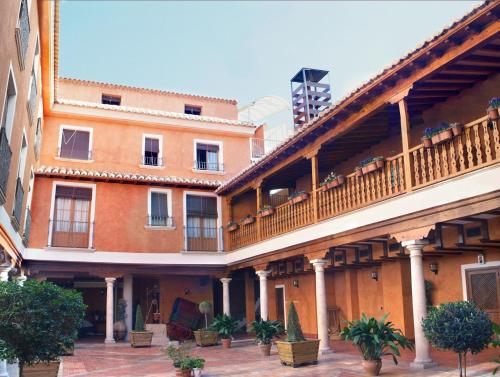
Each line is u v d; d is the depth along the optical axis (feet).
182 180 63.87
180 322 65.57
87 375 35.06
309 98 85.46
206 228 65.00
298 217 45.06
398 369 31.22
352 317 50.42
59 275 60.08
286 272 56.08
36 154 52.06
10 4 23.53
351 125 37.01
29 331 21.38
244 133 74.33
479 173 26.55
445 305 25.70
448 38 26.76
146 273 60.90
